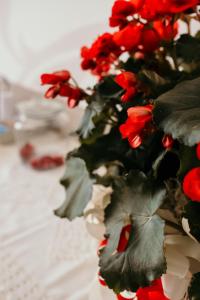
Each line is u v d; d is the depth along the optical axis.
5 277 0.64
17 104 1.19
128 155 0.39
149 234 0.33
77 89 0.42
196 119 0.29
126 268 0.33
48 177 0.93
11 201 0.85
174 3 0.35
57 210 0.44
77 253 0.68
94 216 0.42
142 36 0.38
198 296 0.32
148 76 0.36
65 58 1.34
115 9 0.37
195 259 0.35
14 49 1.50
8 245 0.71
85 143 0.41
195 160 0.31
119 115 0.39
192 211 0.31
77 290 0.61
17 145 1.06
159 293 0.36
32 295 0.60
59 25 1.31
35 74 1.47
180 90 0.31
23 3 1.38
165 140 0.32
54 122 1.09
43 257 0.68
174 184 0.36
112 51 0.40
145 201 0.34
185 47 0.38
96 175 0.42
